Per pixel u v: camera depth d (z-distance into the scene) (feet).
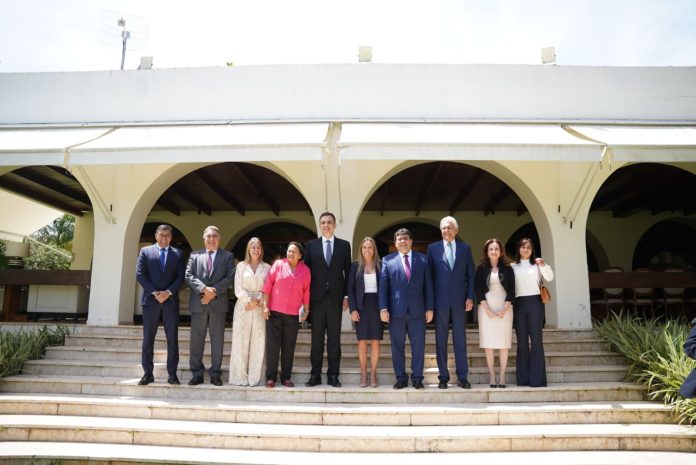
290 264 22.65
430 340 27.22
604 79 32.37
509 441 17.53
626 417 19.62
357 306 22.06
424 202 49.14
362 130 28.99
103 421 19.25
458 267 22.31
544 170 32.19
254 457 16.52
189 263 23.06
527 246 23.39
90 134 30.25
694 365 20.30
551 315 31.60
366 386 22.21
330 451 17.33
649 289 36.83
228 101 32.42
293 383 22.65
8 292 36.73
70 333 29.68
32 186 47.06
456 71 32.22
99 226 32.65
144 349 22.22
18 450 16.90
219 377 22.30
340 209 31.40
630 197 46.73
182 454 16.70
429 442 17.40
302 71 32.35
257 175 40.65
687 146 24.47
